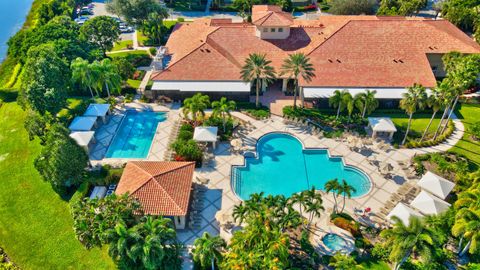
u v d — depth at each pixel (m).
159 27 102.00
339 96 67.31
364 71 76.31
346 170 61.66
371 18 94.56
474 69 59.62
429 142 65.06
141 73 89.12
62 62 74.00
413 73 75.75
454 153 62.59
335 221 50.75
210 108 77.38
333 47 79.56
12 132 70.88
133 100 79.94
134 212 46.03
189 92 76.81
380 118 68.06
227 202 55.09
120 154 65.00
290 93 80.94
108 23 93.50
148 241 38.22
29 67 69.38
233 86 75.88
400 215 48.44
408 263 45.00
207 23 96.19
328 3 128.38
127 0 103.94
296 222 45.44
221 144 67.00
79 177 56.06
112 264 46.41
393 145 65.56
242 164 62.16
